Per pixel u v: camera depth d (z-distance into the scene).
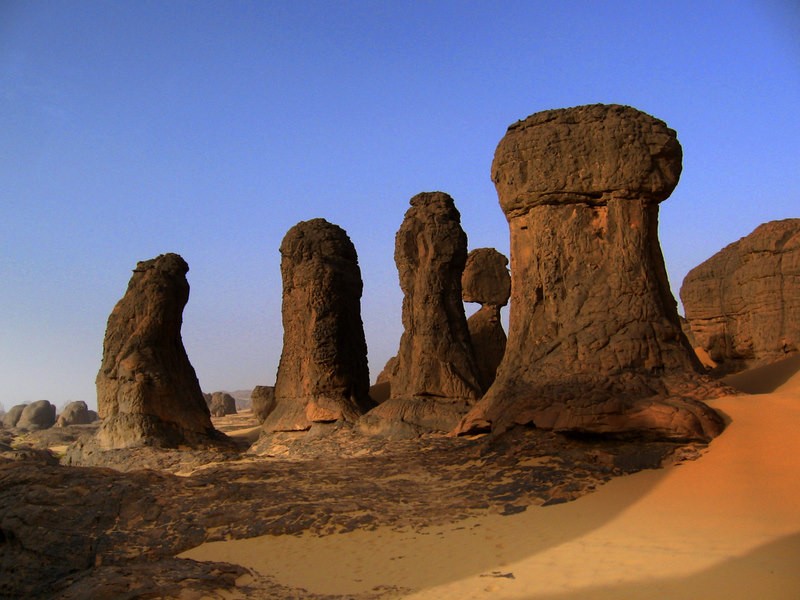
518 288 17.48
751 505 10.86
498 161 17.81
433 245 23.64
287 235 26.91
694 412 13.70
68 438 49.12
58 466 14.57
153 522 12.74
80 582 10.38
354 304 26.50
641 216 16.45
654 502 11.73
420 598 9.23
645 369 15.39
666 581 8.69
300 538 11.98
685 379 15.32
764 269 23.83
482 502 12.80
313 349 24.81
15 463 14.62
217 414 64.94
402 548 11.15
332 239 26.59
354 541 11.65
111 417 26.19
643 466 13.26
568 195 16.75
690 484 12.10
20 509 12.84
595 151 16.69
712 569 8.83
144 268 27.69
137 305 27.06
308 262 25.70
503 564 10.02
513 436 15.41
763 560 8.86
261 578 10.54
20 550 12.20
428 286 23.44
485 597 8.98
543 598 8.73
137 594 9.70
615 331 15.69
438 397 22.72
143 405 25.92
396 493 13.62
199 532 12.31
